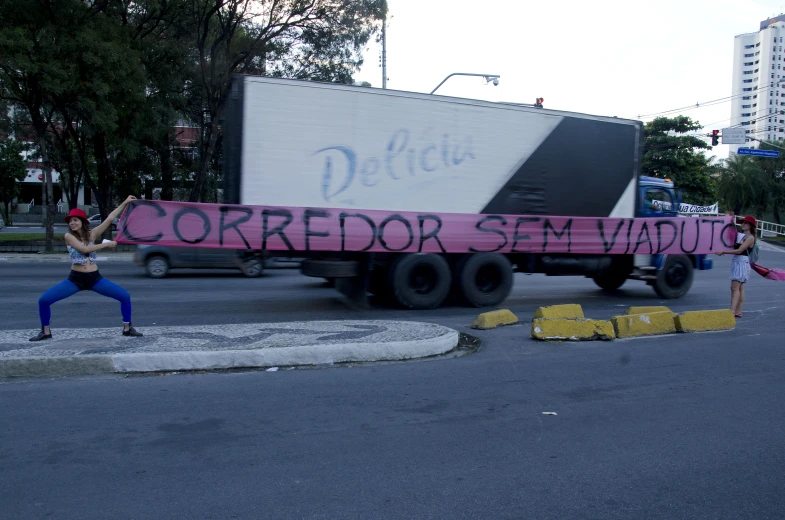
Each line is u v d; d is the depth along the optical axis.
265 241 9.98
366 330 7.96
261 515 3.55
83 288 7.18
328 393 5.84
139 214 9.66
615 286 14.43
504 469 4.25
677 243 13.11
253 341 7.12
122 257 23.58
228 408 5.37
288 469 4.18
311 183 10.09
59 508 3.59
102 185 25.58
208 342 7.04
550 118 11.70
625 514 3.65
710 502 3.82
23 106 24.69
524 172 11.50
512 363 7.12
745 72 118.12
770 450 4.68
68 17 20.28
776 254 33.06
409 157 10.64
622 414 5.44
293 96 9.93
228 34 25.34
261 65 27.70
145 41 23.72
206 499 3.73
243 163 9.77
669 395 6.03
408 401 5.66
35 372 6.11
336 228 10.24
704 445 4.76
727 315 9.61
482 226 11.21
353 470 4.18
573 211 11.99
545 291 14.48
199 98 29.02
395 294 10.78
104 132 22.44
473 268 11.23
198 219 9.78
